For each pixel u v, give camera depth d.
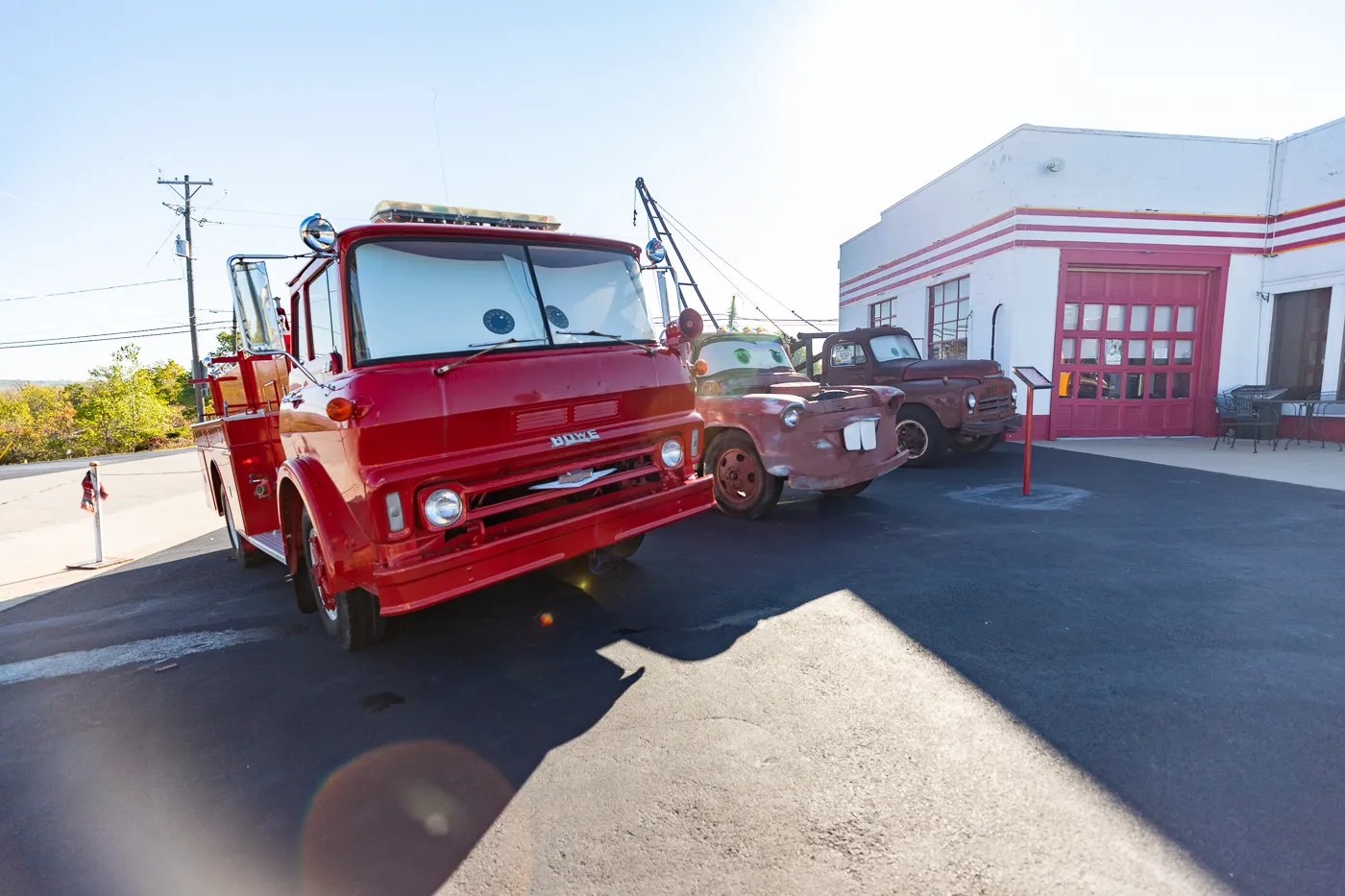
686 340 4.48
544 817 2.36
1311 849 2.01
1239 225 11.73
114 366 37.56
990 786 2.37
